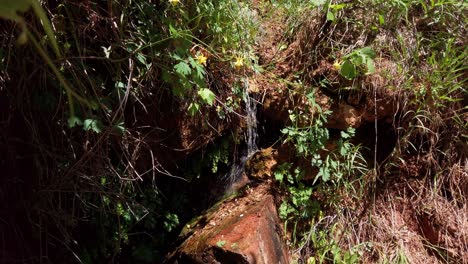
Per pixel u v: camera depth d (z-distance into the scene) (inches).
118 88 84.2
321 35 109.2
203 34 96.8
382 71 104.7
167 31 87.2
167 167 106.3
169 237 110.7
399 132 109.0
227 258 89.0
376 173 110.4
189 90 93.8
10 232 90.6
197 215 111.8
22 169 88.5
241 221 98.3
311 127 105.9
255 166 111.9
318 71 108.0
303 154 108.3
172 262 97.0
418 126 105.2
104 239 101.3
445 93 105.7
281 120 111.8
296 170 110.0
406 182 111.1
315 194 111.3
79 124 80.7
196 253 92.3
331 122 107.8
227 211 106.6
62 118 83.0
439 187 109.6
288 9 117.6
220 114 102.9
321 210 110.8
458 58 102.4
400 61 106.0
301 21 114.0
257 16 117.1
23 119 84.7
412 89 104.6
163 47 86.2
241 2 111.9
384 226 108.8
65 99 83.3
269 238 98.1
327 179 106.0
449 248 106.1
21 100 81.4
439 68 104.3
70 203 92.7
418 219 109.6
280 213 109.3
